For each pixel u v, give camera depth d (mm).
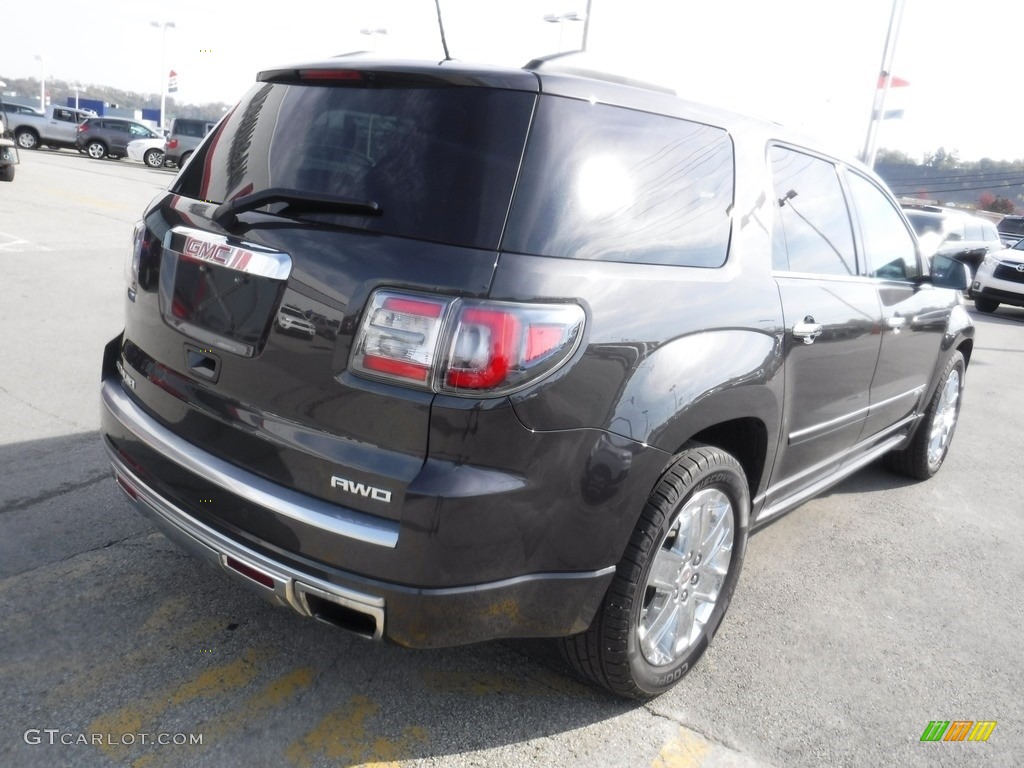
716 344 2467
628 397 2191
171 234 2455
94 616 2820
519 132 2104
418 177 2088
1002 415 7121
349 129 2246
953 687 2947
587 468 2133
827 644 3156
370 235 2057
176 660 2645
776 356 2752
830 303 3160
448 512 1964
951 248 15711
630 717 2609
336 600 2066
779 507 3314
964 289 4109
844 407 3514
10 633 2684
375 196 2102
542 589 2172
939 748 2609
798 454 3238
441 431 1967
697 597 2740
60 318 6602
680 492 2387
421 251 1999
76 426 4473
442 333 1941
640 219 2340
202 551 2322
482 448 1981
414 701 2574
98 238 10430
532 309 1984
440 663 2770
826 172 3387
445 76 2170
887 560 3949
